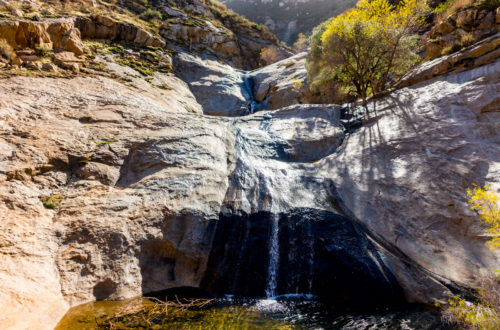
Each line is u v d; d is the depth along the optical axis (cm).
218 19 4109
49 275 610
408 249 705
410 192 803
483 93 912
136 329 545
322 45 1725
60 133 928
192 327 559
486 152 779
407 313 593
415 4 1460
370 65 1636
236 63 3297
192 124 1199
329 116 1336
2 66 1198
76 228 707
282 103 2086
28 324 498
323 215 823
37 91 1094
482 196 547
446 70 1130
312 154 1151
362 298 663
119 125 1066
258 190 923
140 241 732
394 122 1084
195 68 2391
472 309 519
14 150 798
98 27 2158
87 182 834
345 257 719
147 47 2362
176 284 727
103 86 1336
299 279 739
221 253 770
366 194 866
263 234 803
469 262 624
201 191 870
